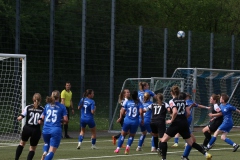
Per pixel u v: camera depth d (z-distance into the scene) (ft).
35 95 77.66
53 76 137.59
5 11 131.54
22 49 134.10
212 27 258.37
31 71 135.95
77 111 145.69
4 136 121.19
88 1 147.13
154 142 100.99
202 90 169.58
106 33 149.48
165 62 160.04
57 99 75.97
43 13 139.03
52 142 74.33
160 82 147.74
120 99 110.32
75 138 129.59
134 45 154.40
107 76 149.79
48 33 138.92
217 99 105.81
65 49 141.90
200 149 84.28
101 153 98.32
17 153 79.71
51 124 74.95
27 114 77.46
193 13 253.03
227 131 105.19
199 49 168.66
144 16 206.08
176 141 113.70
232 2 259.80
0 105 126.00
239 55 180.96
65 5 144.05
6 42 130.93
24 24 134.72
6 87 127.65
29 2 137.59
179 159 90.43
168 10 248.32
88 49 146.00
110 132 147.64
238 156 96.07
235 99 176.96
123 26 152.66
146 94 104.78
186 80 161.99
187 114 83.87
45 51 138.51
